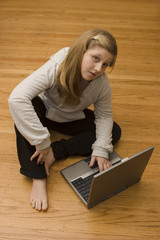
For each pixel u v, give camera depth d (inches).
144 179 55.3
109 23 96.7
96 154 51.5
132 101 70.5
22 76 74.3
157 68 80.1
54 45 85.5
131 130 64.1
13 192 51.7
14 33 88.7
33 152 49.3
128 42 88.8
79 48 41.8
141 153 42.6
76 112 54.4
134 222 49.1
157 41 90.2
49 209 49.7
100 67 40.8
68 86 45.6
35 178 50.8
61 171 53.7
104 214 49.7
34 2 103.7
